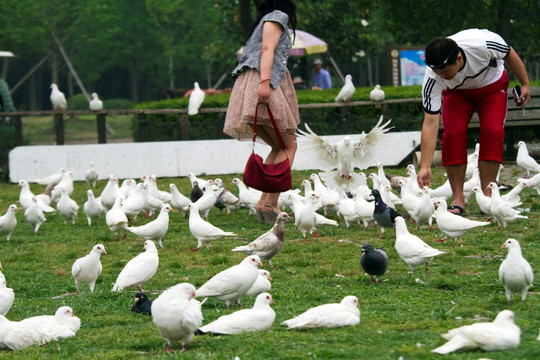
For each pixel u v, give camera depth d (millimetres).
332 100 22422
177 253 11719
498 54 11797
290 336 6508
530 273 7445
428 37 29281
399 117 21766
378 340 6285
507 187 16094
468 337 5797
